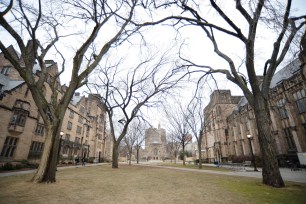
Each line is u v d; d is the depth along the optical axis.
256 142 32.91
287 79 24.09
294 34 8.13
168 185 8.73
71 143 39.44
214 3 9.16
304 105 21.95
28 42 17.02
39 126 28.80
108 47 11.66
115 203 5.29
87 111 51.56
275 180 8.01
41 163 8.96
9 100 22.56
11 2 8.58
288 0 7.69
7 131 22.17
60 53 12.65
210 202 5.44
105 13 10.66
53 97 10.84
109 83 26.41
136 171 18.58
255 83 9.26
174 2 9.69
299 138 22.42
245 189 7.44
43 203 5.14
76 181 9.65
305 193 6.49
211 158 54.06
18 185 7.89
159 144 107.88
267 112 9.13
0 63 27.44
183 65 12.09
